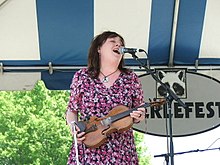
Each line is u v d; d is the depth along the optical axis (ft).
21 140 44.88
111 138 9.46
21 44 16.75
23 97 46.21
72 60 17.47
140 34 16.94
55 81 17.47
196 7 16.11
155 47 17.44
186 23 16.66
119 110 9.52
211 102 17.92
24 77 17.30
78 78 9.93
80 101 9.87
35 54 17.10
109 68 9.87
